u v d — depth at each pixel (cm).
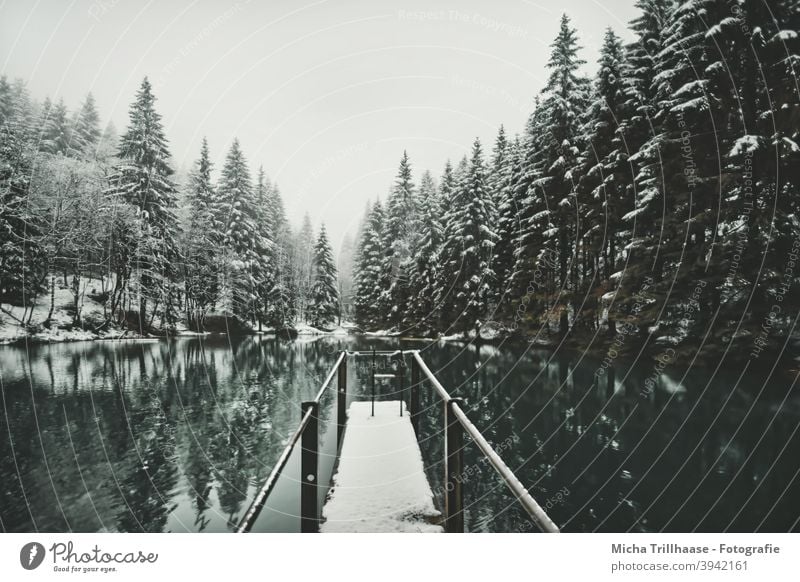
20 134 2606
